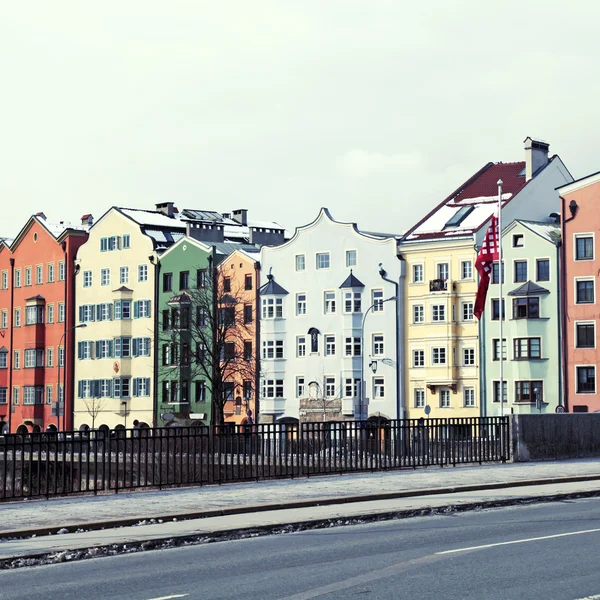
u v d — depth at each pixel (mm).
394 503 26547
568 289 84188
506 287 86875
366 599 14102
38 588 15852
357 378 94062
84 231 115688
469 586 14938
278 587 15273
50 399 116125
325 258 96812
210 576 16531
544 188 92750
